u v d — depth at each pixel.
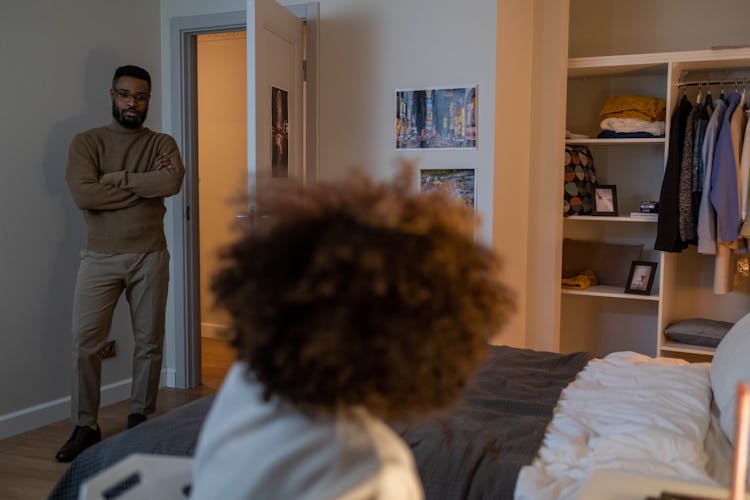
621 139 3.91
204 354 5.02
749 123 3.61
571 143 4.11
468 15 3.49
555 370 2.40
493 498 1.44
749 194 3.63
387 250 0.61
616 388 2.09
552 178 3.82
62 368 3.56
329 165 3.81
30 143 3.34
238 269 0.69
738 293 4.11
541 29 3.80
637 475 1.16
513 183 3.69
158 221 3.33
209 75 5.46
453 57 3.54
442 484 1.48
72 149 3.15
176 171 3.25
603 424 1.76
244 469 0.63
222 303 0.71
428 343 0.62
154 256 3.29
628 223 4.35
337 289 0.61
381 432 0.67
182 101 4.07
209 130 5.48
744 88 4.00
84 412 3.12
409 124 3.63
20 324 3.33
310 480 0.61
